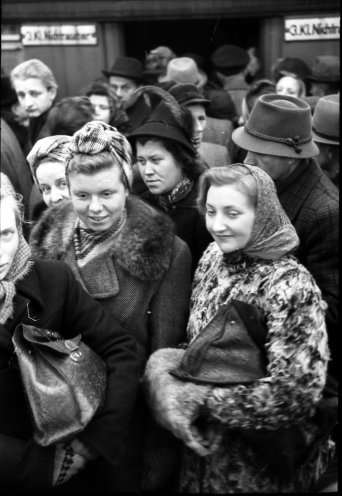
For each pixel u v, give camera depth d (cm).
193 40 532
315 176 214
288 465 161
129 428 180
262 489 169
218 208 164
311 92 413
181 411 159
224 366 160
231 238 165
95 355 163
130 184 182
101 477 176
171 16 435
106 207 174
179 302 186
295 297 158
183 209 224
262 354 160
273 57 447
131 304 182
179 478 181
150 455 183
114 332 170
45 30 455
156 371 169
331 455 186
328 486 194
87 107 268
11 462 154
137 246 179
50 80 339
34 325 161
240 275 169
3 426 157
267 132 213
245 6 432
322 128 251
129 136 220
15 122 380
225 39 527
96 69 461
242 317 160
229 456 167
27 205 310
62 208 199
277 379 154
